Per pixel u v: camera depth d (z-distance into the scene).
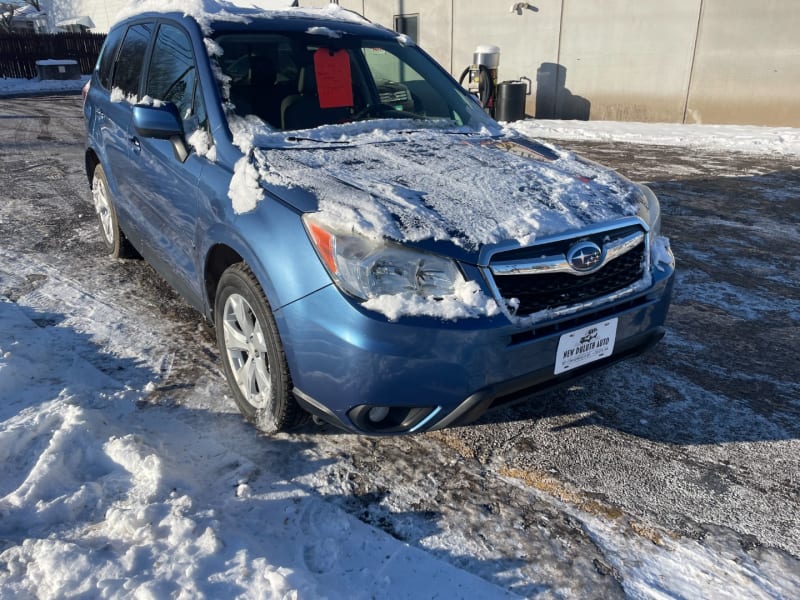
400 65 3.62
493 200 2.31
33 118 12.98
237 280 2.47
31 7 36.50
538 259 2.15
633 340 2.48
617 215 2.39
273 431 2.55
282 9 3.71
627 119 13.66
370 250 2.04
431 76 3.72
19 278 4.28
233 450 2.52
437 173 2.52
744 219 6.16
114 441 2.38
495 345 2.06
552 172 2.66
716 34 12.23
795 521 2.24
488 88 13.38
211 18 3.27
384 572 1.95
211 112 2.87
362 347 2.00
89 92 4.69
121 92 3.99
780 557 2.08
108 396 2.84
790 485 2.43
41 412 2.61
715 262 4.97
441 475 2.43
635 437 2.71
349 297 2.03
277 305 2.20
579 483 2.41
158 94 3.45
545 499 2.32
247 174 2.45
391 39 3.73
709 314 4.02
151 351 3.31
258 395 2.60
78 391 2.85
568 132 11.94
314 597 1.74
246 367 2.62
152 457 2.28
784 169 8.45
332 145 2.81
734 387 3.13
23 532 1.98
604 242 2.30
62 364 3.12
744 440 2.70
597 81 13.80
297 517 2.17
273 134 2.81
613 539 2.14
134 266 4.57
